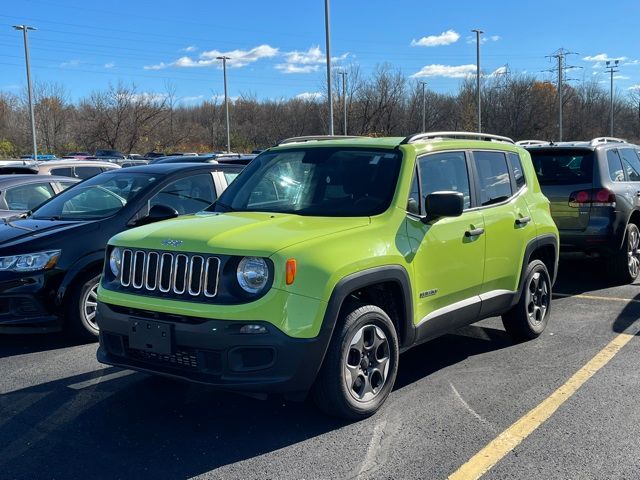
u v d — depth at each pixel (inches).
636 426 158.7
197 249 150.9
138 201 251.1
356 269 155.8
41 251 226.2
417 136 193.5
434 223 183.2
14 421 166.9
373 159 188.4
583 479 133.2
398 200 175.6
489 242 205.0
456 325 195.9
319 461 142.8
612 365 204.8
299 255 148.0
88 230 236.8
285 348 143.2
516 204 224.5
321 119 2032.5
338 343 154.6
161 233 161.9
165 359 154.4
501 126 2635.3
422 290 177.8
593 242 312.2
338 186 185.0
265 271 145.2
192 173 273.0
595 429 157.1
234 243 149.4
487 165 217.3
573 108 2957.7
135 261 161.3
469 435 154.6
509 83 2640.3
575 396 179.0
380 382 168.6
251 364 145.6
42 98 2129.7
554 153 324.8
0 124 2329.0
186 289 151.3
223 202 205.0
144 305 154.9
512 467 138.6
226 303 145.2
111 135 1979.6
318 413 169.2
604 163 316.2
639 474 135.0
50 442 154.2
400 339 175.3
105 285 168.2
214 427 161.6
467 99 2501.2
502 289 215.8
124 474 138.3
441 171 195.0
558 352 219.8
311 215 177.9
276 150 215.2
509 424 160.7
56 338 246.1
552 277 247.4
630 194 325.1
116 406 176.1
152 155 1611.7
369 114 2044.8
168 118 2181.3
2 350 231.0
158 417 168.4
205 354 146.8
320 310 147.6
